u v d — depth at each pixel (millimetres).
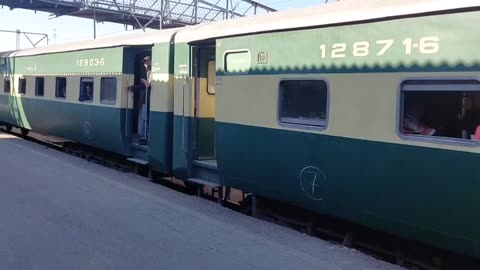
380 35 5316
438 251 5641
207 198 8578
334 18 5766
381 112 5344
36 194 8352
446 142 4805
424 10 4887
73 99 12805
